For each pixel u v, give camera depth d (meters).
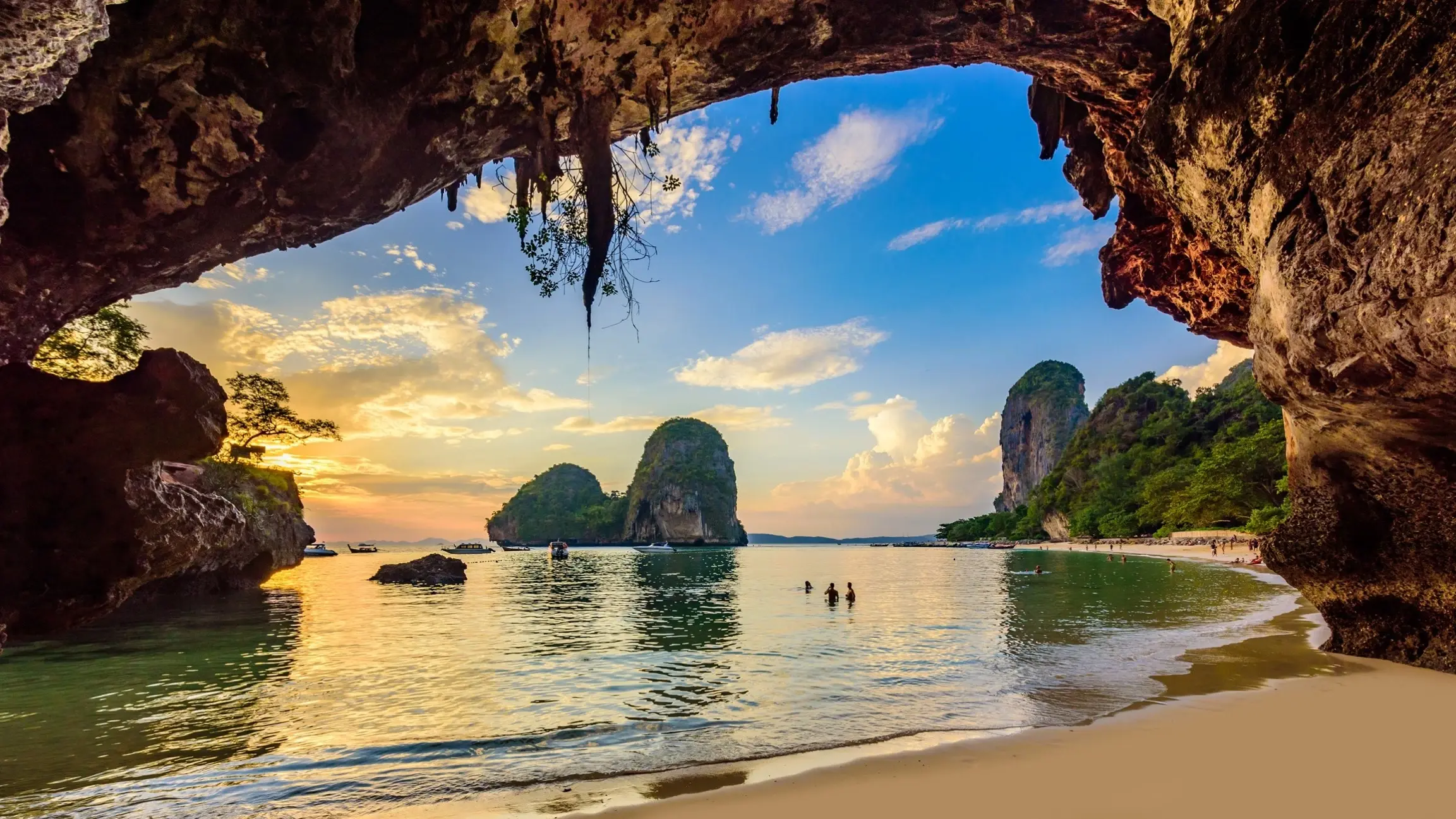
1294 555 10.06
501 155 10.94
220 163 8.34
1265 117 7.19
